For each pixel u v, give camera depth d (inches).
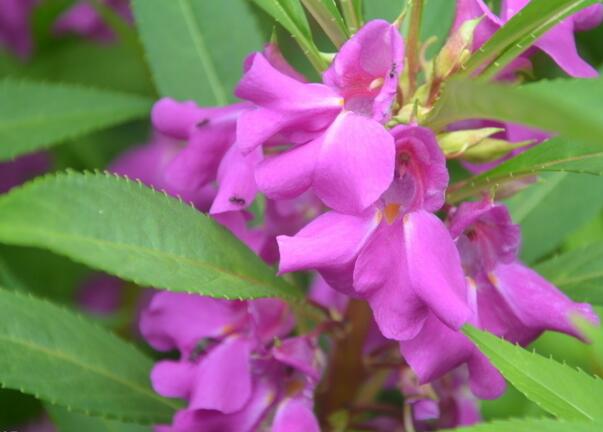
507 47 13.0
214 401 13.9
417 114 13.0
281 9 13.2
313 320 15.3
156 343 14.8
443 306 11.9
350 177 12.0
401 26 14.7
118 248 12.4
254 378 14.3
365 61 12.7
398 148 12.4
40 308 14.5
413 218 12.5
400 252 12.4
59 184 12.0
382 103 12.5
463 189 13.5
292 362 14.0
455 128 14.1
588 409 11.6
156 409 14.8
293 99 12.4
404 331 12.2
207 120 14.2
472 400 15.6
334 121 12.3
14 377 13.9
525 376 11.8
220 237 13.0
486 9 13.1
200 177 14.4
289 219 14.8
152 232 12.6
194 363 14.4
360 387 15.4
